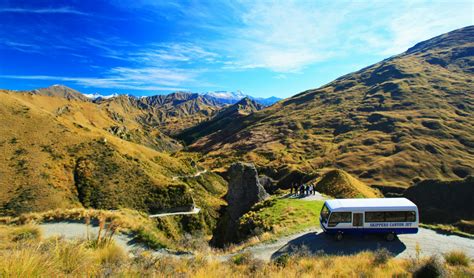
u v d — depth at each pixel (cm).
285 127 19000
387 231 2039
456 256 1529
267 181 8469
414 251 1852
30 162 8631
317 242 2094
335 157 12100
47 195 7694
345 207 2056
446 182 6228
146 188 9462
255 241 2264
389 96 19225
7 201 7012
